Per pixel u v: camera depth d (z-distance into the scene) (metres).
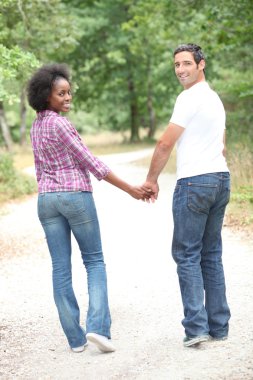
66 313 5.39
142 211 13.23
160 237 10.48
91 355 5.34
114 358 5.20
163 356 5.09
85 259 5.46
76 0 44.66
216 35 19.69
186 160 5.12
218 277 5.32
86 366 5.10
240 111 19.56
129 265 8.65
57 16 19.08
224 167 5.20
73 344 5.45
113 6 43.09
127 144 48.59
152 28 25.73
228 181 5.24
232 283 7.23
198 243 5.22
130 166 25.53
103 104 49.94
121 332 5.86
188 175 5.11
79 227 5.32
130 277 7.98
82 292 7.51
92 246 5.39
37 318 6.58
